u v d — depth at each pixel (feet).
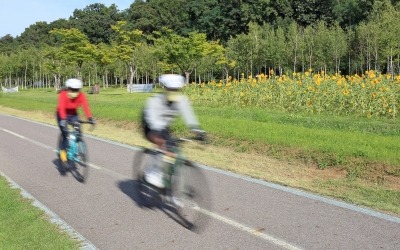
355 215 18.35
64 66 233.14
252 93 60.49
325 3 268.62
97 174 27.27
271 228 17.02
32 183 25.41
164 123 18.63
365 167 24.63
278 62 189.98
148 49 212.02
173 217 18.60
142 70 220.43
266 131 36.47
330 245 15.29
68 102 25.95
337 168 25.80
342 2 257.96
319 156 27.40
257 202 20.38
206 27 282.36
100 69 247.29
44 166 30.48
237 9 272.92
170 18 309.01
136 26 314.96
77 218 18.88
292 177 25.03
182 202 17.87
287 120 45.11
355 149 27.07
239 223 17.63
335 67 185.06
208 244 15.62
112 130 49.26
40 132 50.72
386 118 44.83
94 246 15.49
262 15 269.44
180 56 144.77
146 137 19.25
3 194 21.93
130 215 19.10
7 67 271.08
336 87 52.29
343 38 179.42
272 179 24.57
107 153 34.53
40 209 19.53
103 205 20.68
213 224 17.57
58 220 18.21
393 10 164.35
